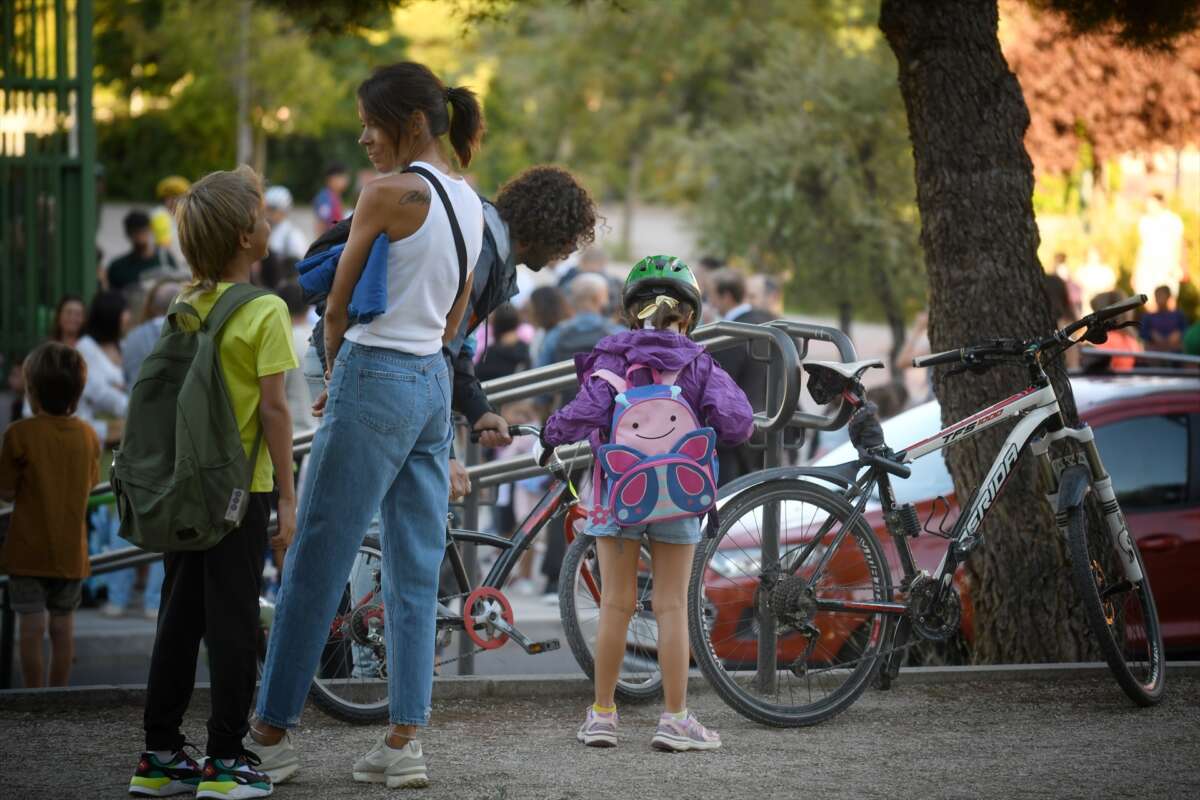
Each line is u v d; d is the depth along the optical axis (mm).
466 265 7383
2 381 24828
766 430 9828
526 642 9508
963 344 11172
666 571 8414
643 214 89438
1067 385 11125
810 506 9078
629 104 67500
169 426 7168
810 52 27781
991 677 10070
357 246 7113
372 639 9180
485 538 9656
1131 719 9086
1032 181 11289
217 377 7094
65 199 24875
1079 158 36469
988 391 11133
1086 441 9664
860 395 9312
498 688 9734
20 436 11344
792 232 26641
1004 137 11148
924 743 8508
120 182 66000
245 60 46156
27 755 8234
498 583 9602
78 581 11672
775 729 8859
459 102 7816
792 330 9836
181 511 6973
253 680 7285
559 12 63688
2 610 11734
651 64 64312
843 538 8961
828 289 26938
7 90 24734
